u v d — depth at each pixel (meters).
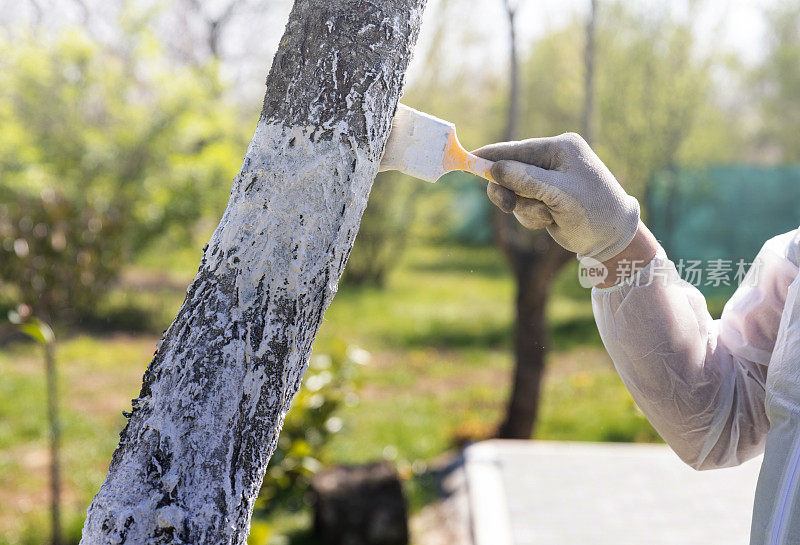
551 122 11.61
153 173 10.84
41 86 10.58
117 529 0.83
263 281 0.88
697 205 11.60
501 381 8.38
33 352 8.75
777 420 1.15
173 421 0.86
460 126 12.86
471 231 16.30
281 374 0.89
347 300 12.46
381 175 13.28
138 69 11.18
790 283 1.25
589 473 4.50
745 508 3.99
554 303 12.42
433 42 11.59
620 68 8.55
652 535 3.66
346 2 0.88
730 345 1.32
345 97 0.87
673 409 1.26
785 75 13.55
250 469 0.89
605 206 1.06
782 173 11.95
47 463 5.55
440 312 11.73
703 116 10.45
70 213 7.68
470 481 4.45
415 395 7.72
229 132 11.49
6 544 4.24
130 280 12.69
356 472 4.30
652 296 1.18
